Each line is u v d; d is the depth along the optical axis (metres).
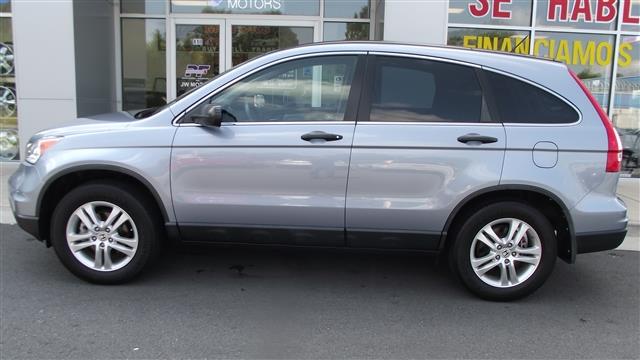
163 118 4.14
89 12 8.55
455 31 8.49
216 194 4.10
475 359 3.36
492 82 4.06
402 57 4.11
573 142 3.96
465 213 4.12
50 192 4.25
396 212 4.03
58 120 8.16
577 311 4.11
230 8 9.59
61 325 3.66
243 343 3.49
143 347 3.40
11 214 6.29
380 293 4.34
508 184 3.95
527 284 4.14
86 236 4.25
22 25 7.99
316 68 4.11
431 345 3.52
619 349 3.54
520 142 3.95
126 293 4.20
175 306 4.00
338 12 9.53
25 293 4.16
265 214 4.11
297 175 4.02
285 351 3.40
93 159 4.07
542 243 4.09
